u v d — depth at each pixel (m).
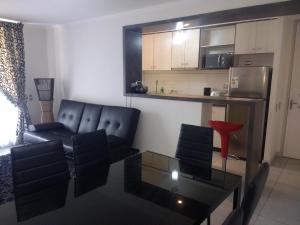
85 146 2.03
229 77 4.29
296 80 4.21
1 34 4.29
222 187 1.66
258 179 1.18
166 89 5.87
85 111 4.30
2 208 1.36
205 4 3.09
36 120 5.20
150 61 5.72
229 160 4.07
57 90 5.25
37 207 1.37
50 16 4.13
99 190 1.59
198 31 4.89
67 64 4.99
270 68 3.92
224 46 4.91
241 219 0.90
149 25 3.54
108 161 2.21
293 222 2.35
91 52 4.48
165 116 3.38
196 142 2.29
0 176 3.22
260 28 4.14
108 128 3.85
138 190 1.58
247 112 3.97
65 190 1.59
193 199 1.48
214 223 2.32
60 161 1.79
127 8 3.61
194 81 5.38
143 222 1.21
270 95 3.90
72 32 4.75
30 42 4.95
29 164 1.62
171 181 1.76
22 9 3.68
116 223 1.19
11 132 4.61
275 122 4.12
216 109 4.27
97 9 3.67
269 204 2.67
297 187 3.10
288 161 4.18
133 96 3.76
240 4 2.85
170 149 3.37
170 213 1.30
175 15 3.34
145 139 3.68
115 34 4.05
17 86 4.56
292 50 4.18
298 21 4.07
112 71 4.19
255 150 2.98
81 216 1.26
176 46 5.26
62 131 4.31
